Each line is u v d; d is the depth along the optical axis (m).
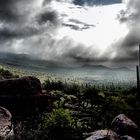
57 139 14.46
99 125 18.67
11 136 10.55
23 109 20.69
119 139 13.13
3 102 20.45
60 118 16.19
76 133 15.45
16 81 21.59
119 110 21.03
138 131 15.34
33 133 14.12
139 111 21.25
